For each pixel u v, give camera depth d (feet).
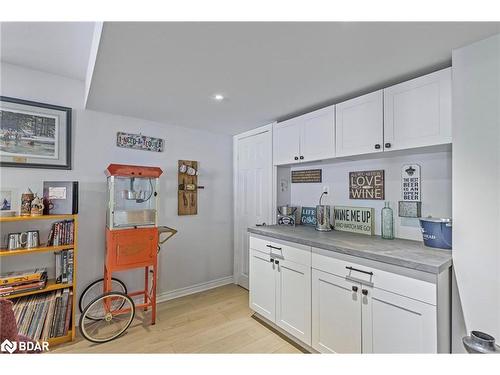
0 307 3.27
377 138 6.02
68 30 5.38
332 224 8.21
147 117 8.89
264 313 7.62
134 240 7.47
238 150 11.43
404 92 5.53
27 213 6.41
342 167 8.18
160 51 4.61
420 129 5.25
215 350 6.46
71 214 6.88
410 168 6.50
